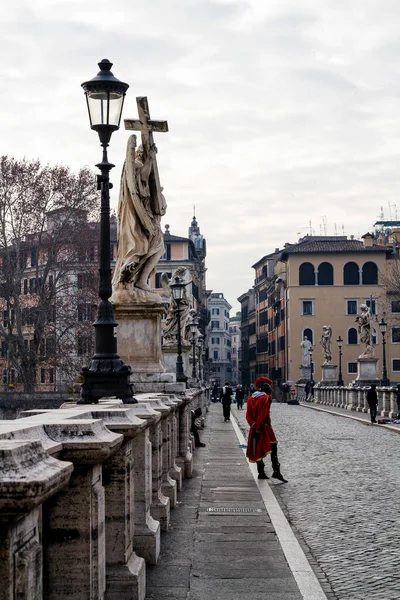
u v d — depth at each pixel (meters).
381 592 9.56
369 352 69.25
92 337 66.38
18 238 66.00
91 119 13.07
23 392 64.94
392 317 116.31
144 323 18.31
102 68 13.18
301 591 9.45
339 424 46.66
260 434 19.84
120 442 6.84
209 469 22.30
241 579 9.98
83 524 6.24
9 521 4.35
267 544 12.09
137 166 18.45
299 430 40.97
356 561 11.27
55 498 6.24
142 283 18.50
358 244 126.19
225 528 13.28
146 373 18.30
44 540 6.24
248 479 20.02
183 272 32.75
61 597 6.22
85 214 68.31
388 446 30.84
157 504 12.87
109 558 7.91
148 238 18.59
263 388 20.19
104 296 12.52
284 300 131.38
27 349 69.88
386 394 51.16
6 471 4.38
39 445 4.92
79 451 6.07
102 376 12.07
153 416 10.15
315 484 19.44
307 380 109.06
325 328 94.00
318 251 122.94
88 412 7.62
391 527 13.84
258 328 168.25
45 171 67.62
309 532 13.41
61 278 70.94
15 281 65.81
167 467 15.26
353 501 16.83
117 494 7.91
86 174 68.88
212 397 130.12
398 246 117.06
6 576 4.38
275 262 147.75
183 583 9.70
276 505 15.60
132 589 7.86
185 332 46.00
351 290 122.75
